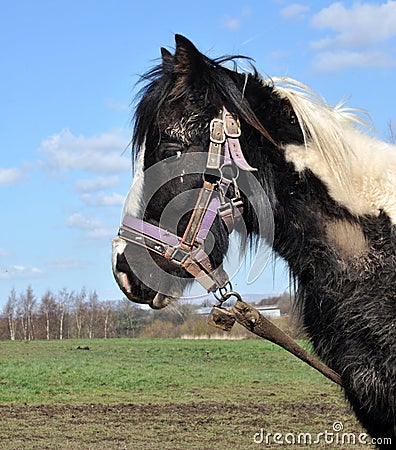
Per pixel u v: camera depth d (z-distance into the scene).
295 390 13.89
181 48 4.02
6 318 64.81
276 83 4.20
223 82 4.02
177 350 24.23
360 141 4.20
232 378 15.94
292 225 4.01
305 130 4.03
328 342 4.02
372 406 3.92
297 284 4.16
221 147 3.95
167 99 4.04
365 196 4.01
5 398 12.87
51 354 23.53
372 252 3.92
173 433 9.73
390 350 3.80
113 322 59.44
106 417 10.98
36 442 9.19
